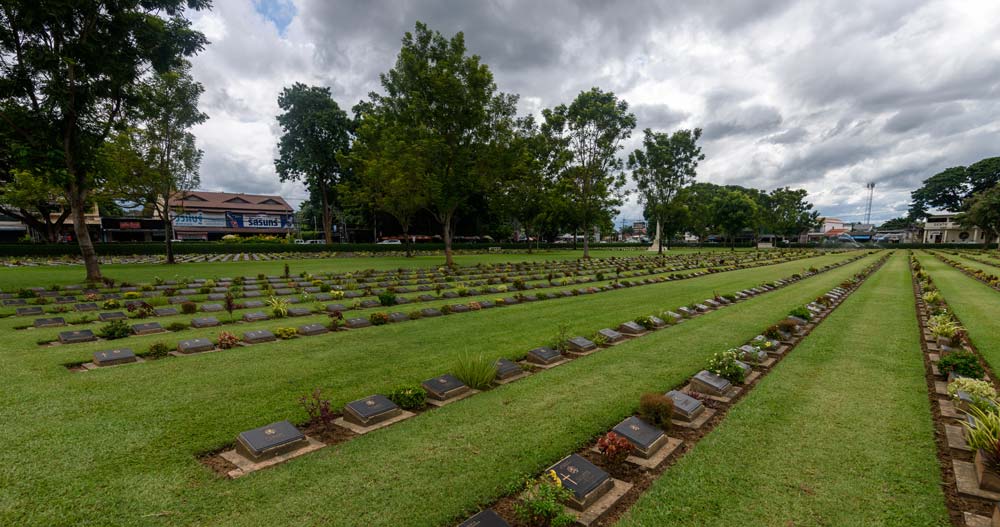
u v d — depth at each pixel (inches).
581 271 987.3
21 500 130.6
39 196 1114.1
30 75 510.9
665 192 1743.4
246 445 161.5
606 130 1407.5
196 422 188.1
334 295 542.0
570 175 1499.8
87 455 157.9
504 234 2669.8
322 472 150.9
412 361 283.3
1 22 488.7
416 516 127.9
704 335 360.5
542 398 221.5
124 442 168.7
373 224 2314.2
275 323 402.9
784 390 231.0
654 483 146.9
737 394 233.0
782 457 162.4
